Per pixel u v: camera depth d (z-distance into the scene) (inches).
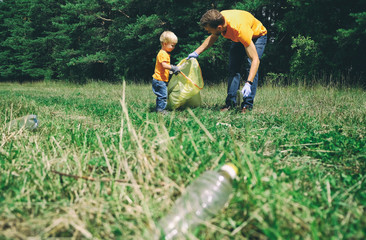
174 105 186.2
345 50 365.1
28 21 935.7
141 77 671.1
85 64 717.9
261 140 102.8
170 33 172.1
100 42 702.5
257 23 169.3
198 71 184.5
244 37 152.9
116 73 708.7
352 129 121.0
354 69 385.4
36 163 72.6
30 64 888.9
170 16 544.1
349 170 79.2
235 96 184.1
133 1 614.9
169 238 44.2
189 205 47.9
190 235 42.5
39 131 116.2
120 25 644.7
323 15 379.9
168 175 63.1
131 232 47.4
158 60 174.9
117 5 634.8
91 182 62.4
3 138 98.0
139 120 136.8
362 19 308.3
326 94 255.3
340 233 44.7
